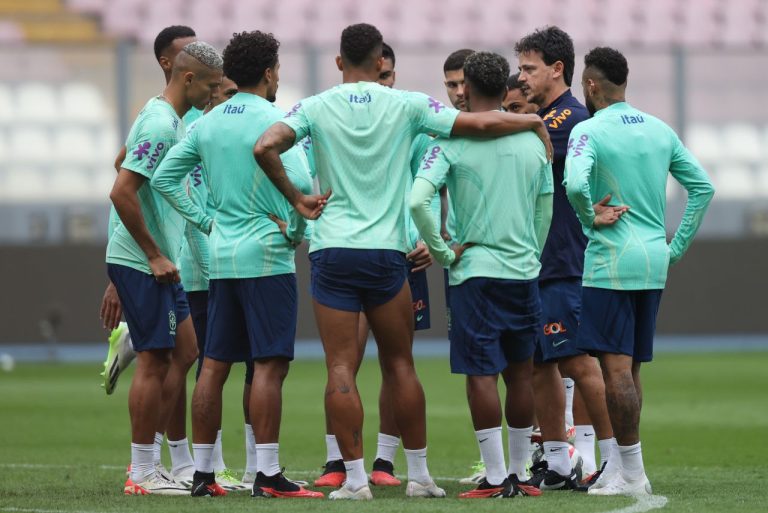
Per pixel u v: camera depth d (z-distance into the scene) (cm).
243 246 2219
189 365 2512
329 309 2152
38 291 7231
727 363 6762
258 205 2234
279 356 2223
